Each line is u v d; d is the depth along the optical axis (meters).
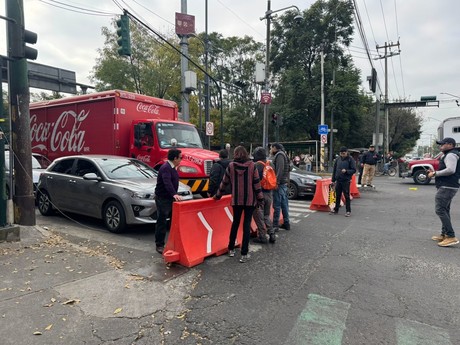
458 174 6.34
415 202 12.02
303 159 28.16
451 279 4.75
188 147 10.43
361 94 34.41
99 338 3.23
